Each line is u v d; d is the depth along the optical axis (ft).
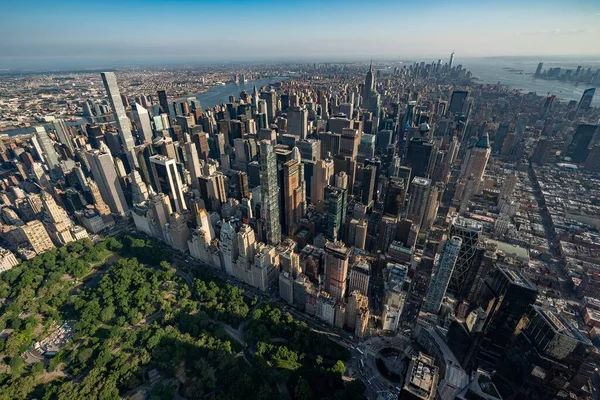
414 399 572.51
